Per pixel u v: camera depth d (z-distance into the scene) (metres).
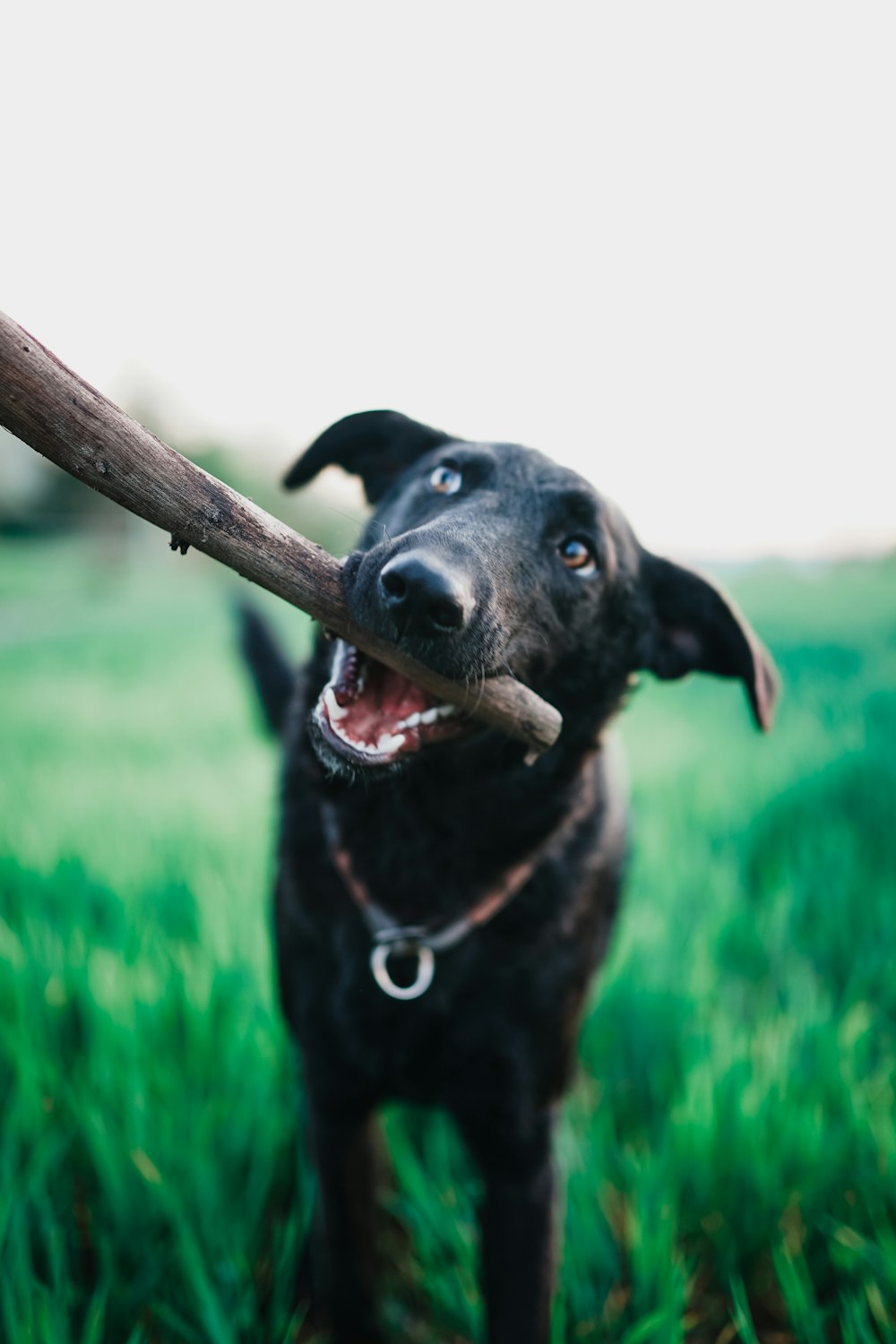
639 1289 2.20
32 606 14.66
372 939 2.17
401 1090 2.23
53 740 5.93
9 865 3.79
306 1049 2.23
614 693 2.53
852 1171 2.56
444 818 2.16
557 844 2.29
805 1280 2.30
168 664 9.28
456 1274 2.28
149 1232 2.24
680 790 5.23
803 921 3.89
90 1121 2.35
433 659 1.70
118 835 4.20
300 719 2.32
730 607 2.52
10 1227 2.13
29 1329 1.88
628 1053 3.05
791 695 7.88
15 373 1.13
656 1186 2.43
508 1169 2.16
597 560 2.34
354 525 2.57
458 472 2.36
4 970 2.95
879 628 11.62
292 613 10.62
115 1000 2.81
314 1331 2.30
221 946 3.19
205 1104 2.58
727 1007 3.39
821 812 4.85
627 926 3.62
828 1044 2.86
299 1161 2.54
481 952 2.16
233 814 4.58
